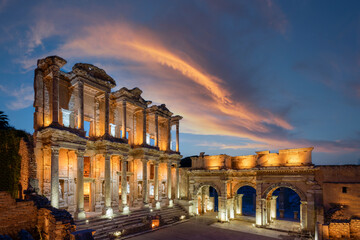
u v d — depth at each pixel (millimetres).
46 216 18516
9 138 21219
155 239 24141
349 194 26281
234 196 36156
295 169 28938
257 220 31078
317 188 27766
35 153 22938
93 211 28438
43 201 20172
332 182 27266
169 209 36125
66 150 26156
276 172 30656
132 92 33281
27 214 18641
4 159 20688
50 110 24875
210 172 36594
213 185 36406
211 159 37219
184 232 27359
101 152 28172
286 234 27484
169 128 40344
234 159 37094
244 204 56188
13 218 17797
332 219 25344
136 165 35031
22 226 18234
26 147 21609
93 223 24172
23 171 21359
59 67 23984
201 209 41062
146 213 31062
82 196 24469
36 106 24125
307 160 28938
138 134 36438
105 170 27500
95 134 29469
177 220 33344
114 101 32312
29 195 20016
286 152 30500
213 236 26156
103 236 22812
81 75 25797
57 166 22375
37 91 24297
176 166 40781
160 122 42219
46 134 23047
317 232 24125
